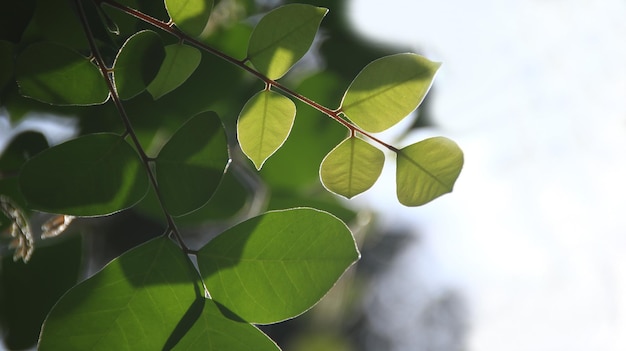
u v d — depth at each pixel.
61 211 0.74
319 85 0.91
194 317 0.74
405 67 0.74
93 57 0.74
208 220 0.93
